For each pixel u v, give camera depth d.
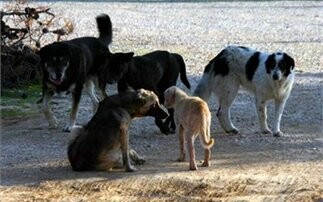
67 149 11.12
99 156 10.43
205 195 9.49
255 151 11.67
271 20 33.53
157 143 12.24
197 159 11.15
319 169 10.60
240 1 42.75
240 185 9.84
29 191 9.73
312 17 34.78
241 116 14.39
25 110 15.08
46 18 24.12
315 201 9.27
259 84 12.84
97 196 9.54
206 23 32.28
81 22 30.55
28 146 12.09
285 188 9.75
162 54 13.51
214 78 13.16
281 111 12.89
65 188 9.84
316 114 14.64
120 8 37.72
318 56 23.08
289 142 12.30
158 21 32.72
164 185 9.88
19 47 17.30
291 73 12.78
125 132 10.47
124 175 10.28
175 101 10.70
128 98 10.64
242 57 13.03
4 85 17.02
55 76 13.08
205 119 10.41
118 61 13.34
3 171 10.60
